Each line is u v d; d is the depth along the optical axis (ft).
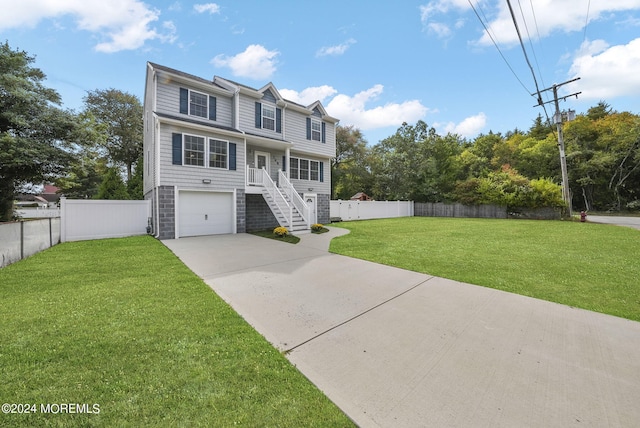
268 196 41.93
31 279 16.16
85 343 8.91
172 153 34.17
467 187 82.48
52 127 34.91
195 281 16.06
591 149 92.53
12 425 5.65
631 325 10.91
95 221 33.53
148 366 7.74
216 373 7.50
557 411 6.31
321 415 6.10
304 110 51.42
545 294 14.47
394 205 85.15
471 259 22.70
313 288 15.37
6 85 32.63
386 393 6.88
